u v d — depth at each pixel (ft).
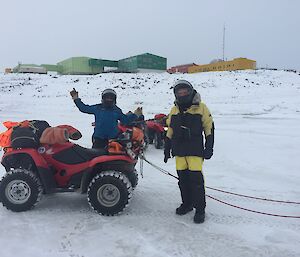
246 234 13.52
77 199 17.10
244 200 17.37
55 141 15.49
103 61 171.73
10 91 89.45
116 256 11.73
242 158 26.89
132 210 15.74
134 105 71.26
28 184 15.17
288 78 104.73
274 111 62.64
